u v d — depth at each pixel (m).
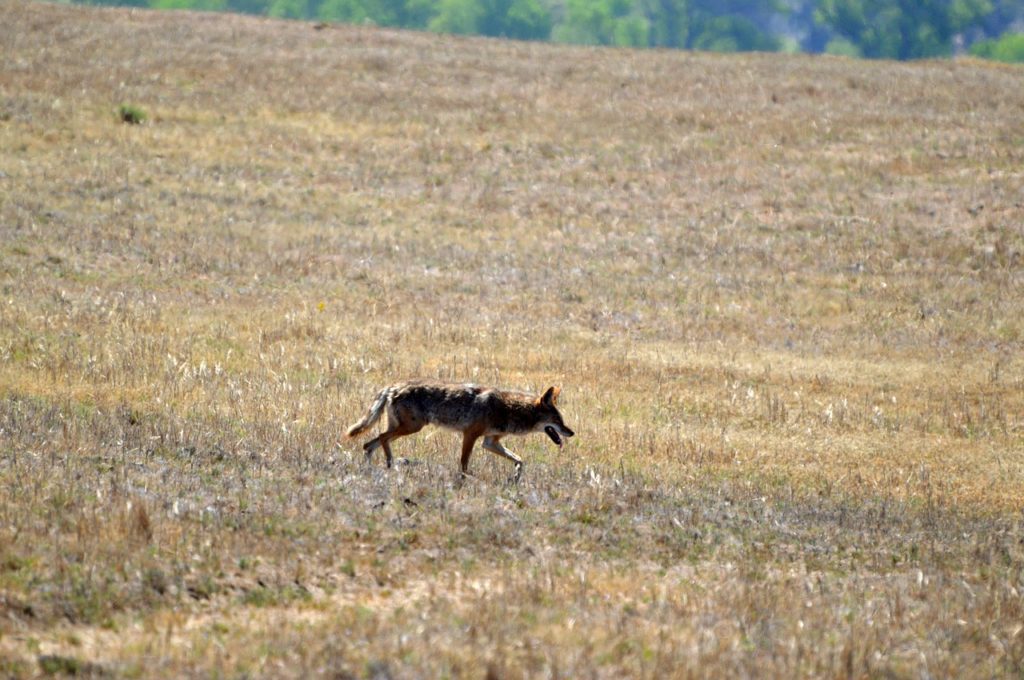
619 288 106.69
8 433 49.66
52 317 82.25
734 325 97.62
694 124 159.00
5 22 178.25
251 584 35.31
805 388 80.00
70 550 35.44
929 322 99.44
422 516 43.00
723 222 126.62
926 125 158.25
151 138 140.12
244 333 83.94
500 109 162.75
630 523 45.78
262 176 133.50
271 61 175.12
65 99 147.38
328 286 101.69
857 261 114.88
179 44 179.38
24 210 111.44
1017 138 152.12
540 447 61.78
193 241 110.19
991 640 35.28
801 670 30.81
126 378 68.00
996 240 118.38
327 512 42.09
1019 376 85.31
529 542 42.03
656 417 70.25
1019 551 47.38
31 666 27.89
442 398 52.12
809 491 56.38
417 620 32.09
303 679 27.75
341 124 152.62
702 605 36.06
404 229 121.88
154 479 44.19
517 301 101.50
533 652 30.41
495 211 129.38
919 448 67.00
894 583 41.28
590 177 139.75
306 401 65.94
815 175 139.62
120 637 30.67
